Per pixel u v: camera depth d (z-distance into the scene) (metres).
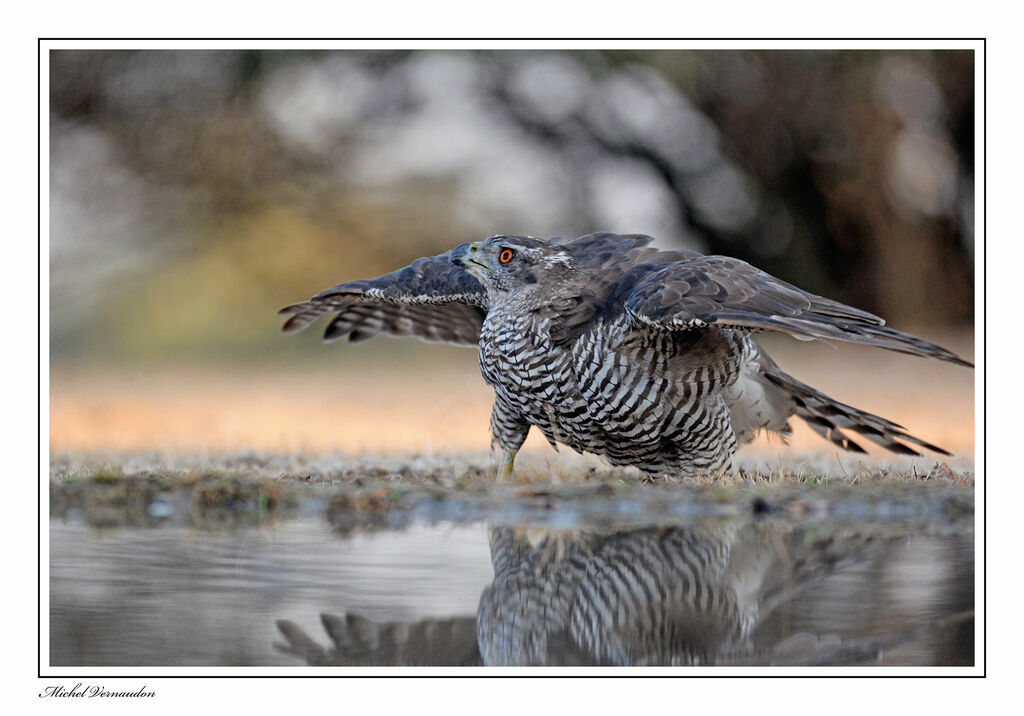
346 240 30.30
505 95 29.89
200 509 10.36
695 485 10.34
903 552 8.38
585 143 29.94
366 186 30.39
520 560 8.11
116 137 29.00
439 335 12.70
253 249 29.94
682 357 9.57
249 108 29.56
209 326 29.28
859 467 11.58
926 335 28.17
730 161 29.67
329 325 12.80
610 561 8.10
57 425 17.02
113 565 8.02
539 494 10.23
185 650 6.30
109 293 29.16
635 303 9.27
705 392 9.84
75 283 28.95
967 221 29.28
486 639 6.37
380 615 6.88
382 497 10.21
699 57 28.92
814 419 11.14
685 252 10.63
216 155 29.52
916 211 29.30
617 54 29.00
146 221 29.44
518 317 10.16
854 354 26.30
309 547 8.62
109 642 6.37
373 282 11.59
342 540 8.91
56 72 28.31
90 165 28.97
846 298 29.47
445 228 30.36
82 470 11.58
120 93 28.88
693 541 8.73
